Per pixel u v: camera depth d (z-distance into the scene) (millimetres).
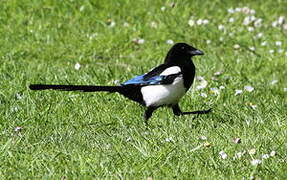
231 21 18391
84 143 10250
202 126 11117
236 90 13094
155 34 17375
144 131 10906
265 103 12641
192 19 18406
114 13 18344
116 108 12062
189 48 11266
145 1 18844
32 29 17156
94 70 14453
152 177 8977
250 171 9195
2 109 11828
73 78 13773
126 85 11328
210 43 17125
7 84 13086
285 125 11078
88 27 17578
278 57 16219
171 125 11109
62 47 16359
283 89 13953
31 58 15656
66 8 18188
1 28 17078
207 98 12812
